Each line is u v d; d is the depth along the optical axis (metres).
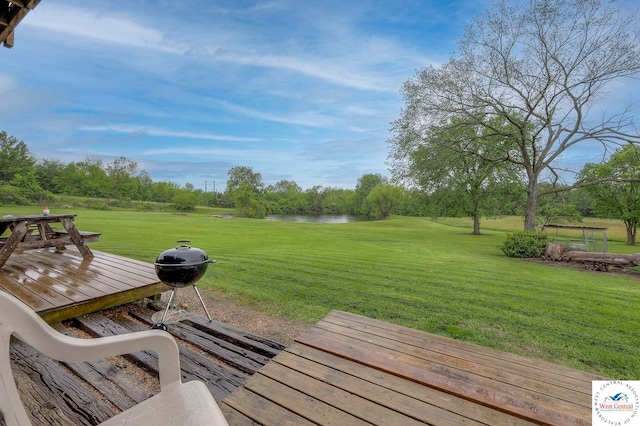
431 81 12.39
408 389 1.52
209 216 27.64
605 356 2.75
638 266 8.12
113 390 1.87
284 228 17.78
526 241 9.32
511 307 4.09
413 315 3.70
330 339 2.04
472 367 1.72
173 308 3.30
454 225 29.97
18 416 0.78
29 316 0.84
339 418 1.30
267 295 4.28
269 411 1.35
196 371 2.12
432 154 13.07
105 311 3.09
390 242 12.39
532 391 1.51
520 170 15.13
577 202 19.72
